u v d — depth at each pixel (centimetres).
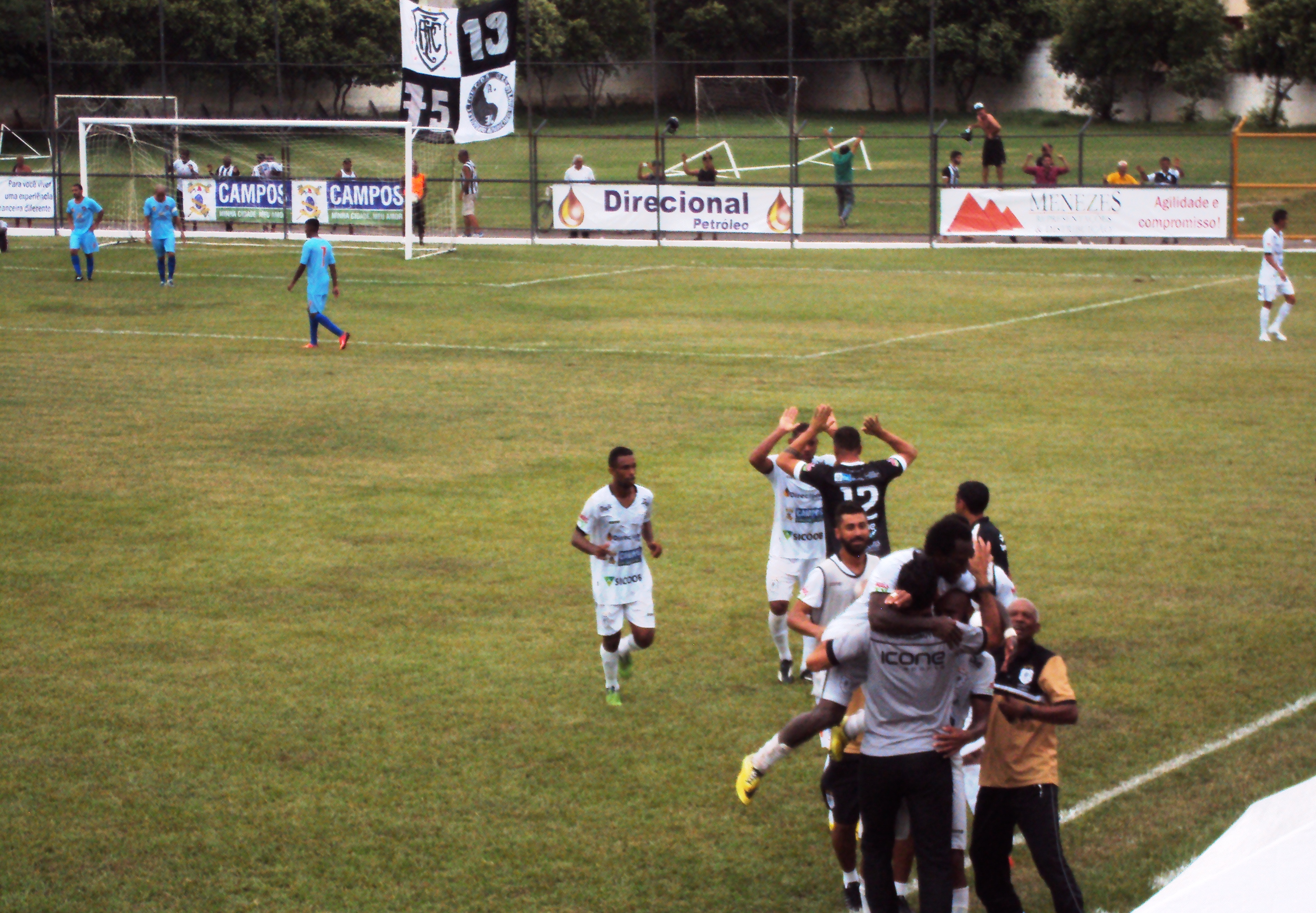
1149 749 1116
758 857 953
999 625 877
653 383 2694
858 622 834
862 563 1062
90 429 2303
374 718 1185
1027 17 10419
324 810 1014
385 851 952
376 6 9138
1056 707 824
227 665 1307
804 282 4234
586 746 1133
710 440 2231
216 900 885
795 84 5506
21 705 1205
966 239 5259
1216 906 421
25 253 4953
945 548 866
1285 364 2827
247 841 965
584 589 1540
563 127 10175
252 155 8062
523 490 1944
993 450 2139
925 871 804
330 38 8975
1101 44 9931
